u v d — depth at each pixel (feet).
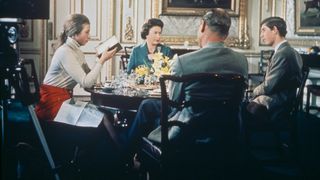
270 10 20.43
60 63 9.20
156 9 20.07
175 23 20.18
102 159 10.25
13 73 7.21
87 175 9.51
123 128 11.25
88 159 10.02
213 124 6.73
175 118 7.10
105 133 9.05
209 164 6.89
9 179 9.07
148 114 8.40
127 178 9.25
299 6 19.58
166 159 6.82
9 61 7.10
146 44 12.42
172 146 6.86
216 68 6.74
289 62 9.69
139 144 8.55
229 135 6.81
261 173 10.09
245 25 20.30
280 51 9.84
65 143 8.76
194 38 20.24
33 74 7.98
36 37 19.71
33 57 19.80
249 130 9.58
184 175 6.98
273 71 9.75
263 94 9.87
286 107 9.69
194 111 6.72
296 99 9.56
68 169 9.31
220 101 6.61
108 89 9.50
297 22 19.76
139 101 8.91
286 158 10.46
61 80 9.24
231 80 6.47
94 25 20.15
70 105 8.75
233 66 6.84
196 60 6.73
